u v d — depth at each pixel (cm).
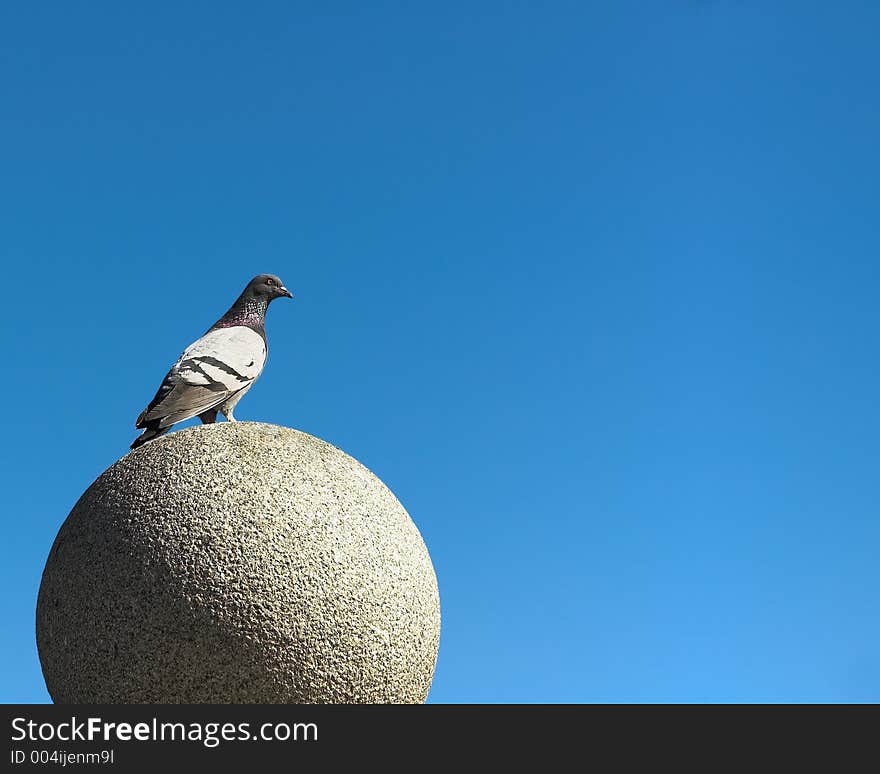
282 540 568
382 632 581
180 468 595
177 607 554
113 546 576
